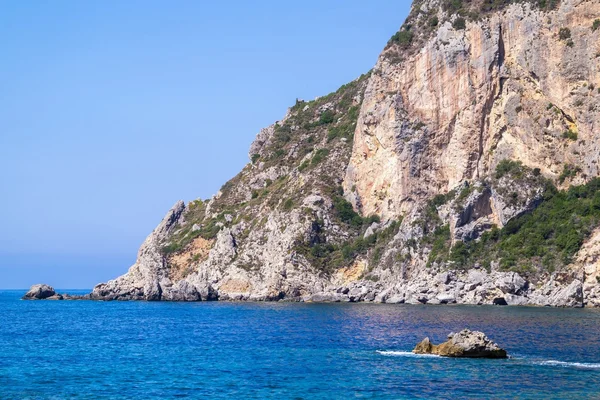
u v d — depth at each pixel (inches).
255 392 2160.4
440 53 6082.7
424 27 6535.4
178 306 5826.8
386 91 6441.9
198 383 2297.0
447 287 5172.2
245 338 3408.0
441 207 5777.6
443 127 6058.1
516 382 2239.2
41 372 2529.5
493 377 2310.5
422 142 6097.4
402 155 6146.7
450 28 6102.4
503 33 5915.4
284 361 2679.6
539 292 4820.4
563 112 5585.6
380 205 6368.1
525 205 5378.9
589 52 5521.7
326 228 6417.3
